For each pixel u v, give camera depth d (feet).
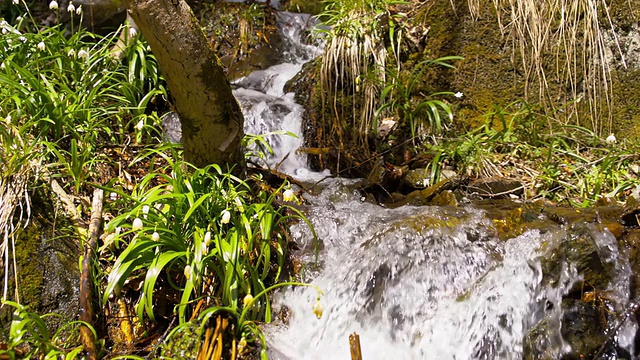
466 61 14.29
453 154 13.05
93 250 9.52
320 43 17.54
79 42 13.84
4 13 16.12
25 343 8.22
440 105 13.69
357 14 15.15
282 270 9.96
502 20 13.93
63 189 10.51
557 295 8.54
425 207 10.94
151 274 8.78
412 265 9.46
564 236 8.87
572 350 8.11
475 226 9.86
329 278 9.77
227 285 8.93
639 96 13.24
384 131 14.15
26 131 11.09
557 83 13.74
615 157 12.13
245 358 8.50
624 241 8.92
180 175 9.98
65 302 9.04
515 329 8.67
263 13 17.98
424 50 14.62
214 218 9.71
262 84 16.29
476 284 9.18
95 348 8.47
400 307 9.33
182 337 8.50
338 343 9.23
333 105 14.49
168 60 9.36
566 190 12.01
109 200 10.62
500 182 12.27
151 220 9.42
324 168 14.10
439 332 9.02
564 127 13.56
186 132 10.45
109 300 9.31
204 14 17.76
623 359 8.02
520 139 13.56
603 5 13.35
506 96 14.03
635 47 13.25
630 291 8.43
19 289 8.75
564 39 13.52
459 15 14.33
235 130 10.52
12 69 12.32
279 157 14.21
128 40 14.44
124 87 13.12
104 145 11.91
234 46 17.30
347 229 10.56
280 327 9.29
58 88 12.91
